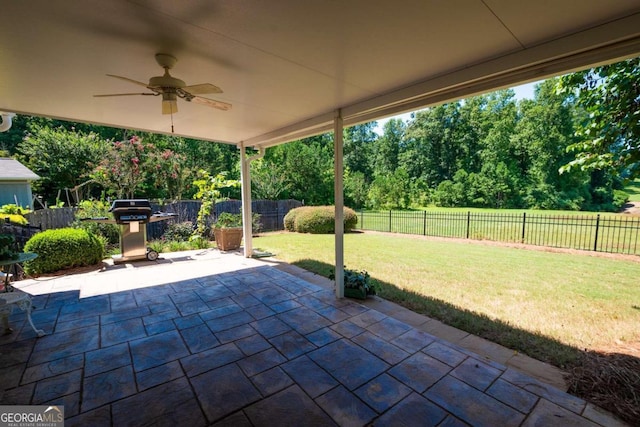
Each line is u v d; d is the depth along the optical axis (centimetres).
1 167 902
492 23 180
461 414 177
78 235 521
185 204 877
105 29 186
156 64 241
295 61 236
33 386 202
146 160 977
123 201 559
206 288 416
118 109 362
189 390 200
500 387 202
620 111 281
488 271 501
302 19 177
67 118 408
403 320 312
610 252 642
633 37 175
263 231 1107
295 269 524
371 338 272
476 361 233
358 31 190
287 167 1689
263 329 290
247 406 185
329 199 1856
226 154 1745
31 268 465
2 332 278
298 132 471
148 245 696
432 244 783
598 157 304
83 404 185
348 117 371
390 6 163
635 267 518
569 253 646
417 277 468
